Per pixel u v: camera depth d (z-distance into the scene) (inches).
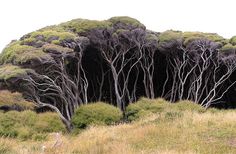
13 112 1133.1
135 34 1758.1
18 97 1263.5
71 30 1697.8
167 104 1416.1
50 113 1221.7
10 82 1337.4
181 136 746.2
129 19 1785.2
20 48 1494.8
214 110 1438.2
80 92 1792.6
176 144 690.2
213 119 876.0
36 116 1160.8
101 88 1918.1
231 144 672.4
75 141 803.4
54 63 1470.2
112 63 1761.8
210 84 2041.1
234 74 2037.4
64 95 1534.2
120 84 2065.7
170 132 779.4
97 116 1267.2
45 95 1520.7
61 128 1176.2
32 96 1421.0
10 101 1222.9
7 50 1553.9
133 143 723.4
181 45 1835.6
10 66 1413.6
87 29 1668.3
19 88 1382.9
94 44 1718.8
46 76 1448.1
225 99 2132.1
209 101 1813.5
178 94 2065.7
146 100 1429.6
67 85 1582.2
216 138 721.0
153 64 1936.5
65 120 1365.7
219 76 2006.6
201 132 771.4
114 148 648.4
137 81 2108.8
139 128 855.1
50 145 693.3
